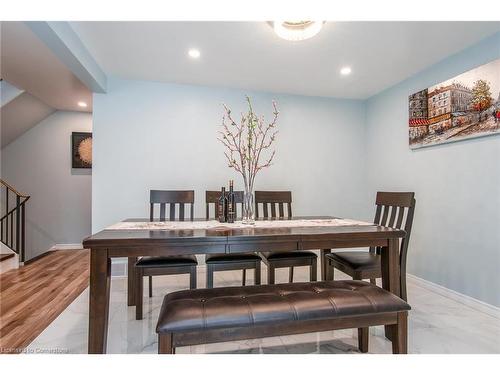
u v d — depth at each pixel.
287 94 3.59
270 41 2.31
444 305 2.31
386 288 1.73
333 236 1.60
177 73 2.98
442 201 2.59
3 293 2.54
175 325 1.13
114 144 3.13
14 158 4.36
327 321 1.29
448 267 2.52
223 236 1.48
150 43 2.35
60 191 4.56
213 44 2.36
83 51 2.36
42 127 4.47
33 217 4.45
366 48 2.41
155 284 2.78
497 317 2.08
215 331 1.17
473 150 2.30
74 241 4.61
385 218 2.25
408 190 3.03
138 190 3.19
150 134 3.21
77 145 4.58
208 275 2.07
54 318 2.03
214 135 3.36
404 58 2.58
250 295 1.37
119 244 1.36
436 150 2.67
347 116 3.78
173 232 1.59
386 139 3.40
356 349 1.66
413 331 1.87
